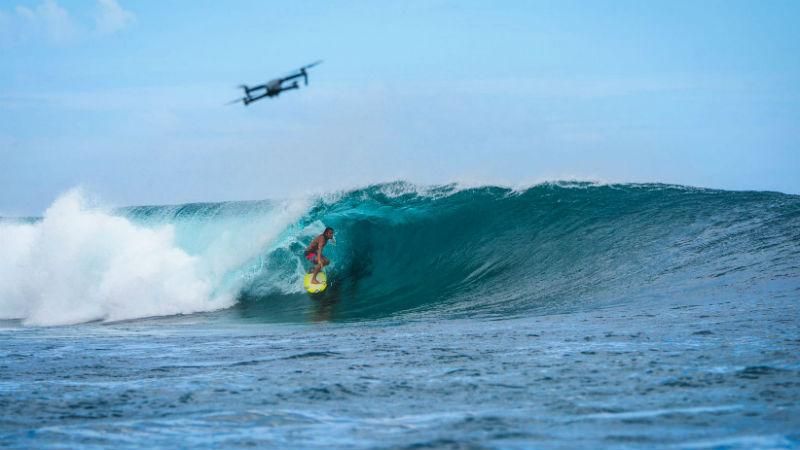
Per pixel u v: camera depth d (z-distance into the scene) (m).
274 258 72.94
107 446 17.20
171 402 22.19
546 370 25.25
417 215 75.50
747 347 27.38
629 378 23.08
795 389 20.45
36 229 79.81
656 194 74.19
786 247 53.84
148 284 70.94
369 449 16.14
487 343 33.12
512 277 64.75
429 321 49.16
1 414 21.00
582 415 18.56
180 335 46.69
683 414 18.22
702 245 58.72
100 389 24.89
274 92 43.47
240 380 25.84
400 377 25.19
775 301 39.69
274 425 18.81
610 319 39.59
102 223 75.12
